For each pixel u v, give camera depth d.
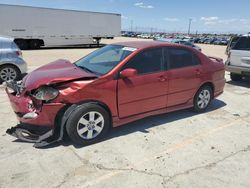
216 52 27.11
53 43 25.88
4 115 4.93
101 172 3.16
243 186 2.97
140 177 3.08
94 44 29.38
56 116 3.57
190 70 4.93
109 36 29.56
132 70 3.79
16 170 3.14
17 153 3.52
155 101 4.47
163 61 4.53
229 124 4.90
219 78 5.64
